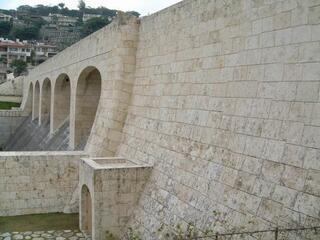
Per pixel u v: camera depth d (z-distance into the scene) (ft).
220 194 35.06
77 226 50.52
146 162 48.91
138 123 55.83
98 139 61.21
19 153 57.16
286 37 31.89
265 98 33.45
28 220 52.95
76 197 56.95
